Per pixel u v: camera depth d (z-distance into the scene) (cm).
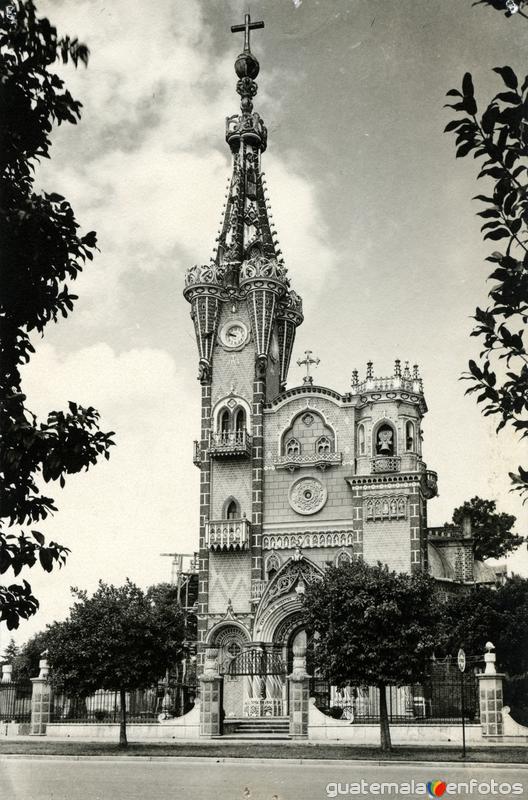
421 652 4225
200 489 7294
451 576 7375
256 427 7300
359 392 7169
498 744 4494
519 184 1321
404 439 6925
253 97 8344
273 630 6762
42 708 5516
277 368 7862
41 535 1709
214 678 5197
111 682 4503
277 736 5034
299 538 7000
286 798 2636
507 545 8456
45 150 1750
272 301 7512
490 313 1360
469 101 1312
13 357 1742
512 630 6391
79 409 1741
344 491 7012
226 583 7056
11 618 1748
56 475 1703
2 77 1627
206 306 7581
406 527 6706
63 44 1691
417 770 3406
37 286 1725
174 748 4381
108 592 4762
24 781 3059
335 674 4250
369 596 4219
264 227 8000
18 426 1636
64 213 1730
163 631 4647
